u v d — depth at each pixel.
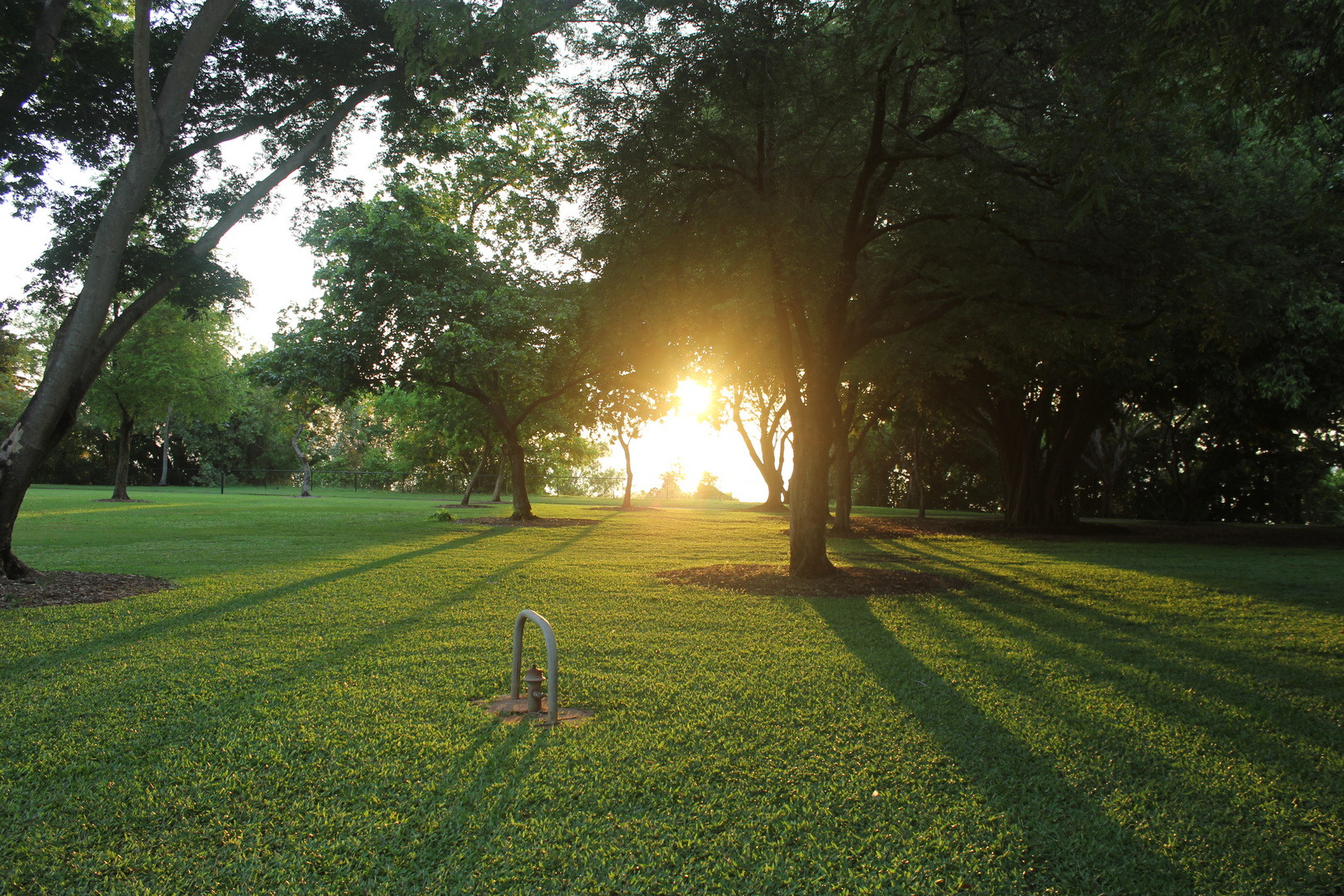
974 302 12.55
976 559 16.12
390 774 3.98
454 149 13.63
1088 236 10.52
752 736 4.62
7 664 6.20
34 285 11.47
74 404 10.73
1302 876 3.10
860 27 9.04
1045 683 5.95
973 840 3.37
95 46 10.72
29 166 10.79
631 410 28.06
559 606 9.20
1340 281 17.84
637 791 3.81
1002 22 8.65
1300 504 36.44
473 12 8.31
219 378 37.22
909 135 10.29
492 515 29.67
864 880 3.04
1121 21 7.01
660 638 7.45
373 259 21.92
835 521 24.59
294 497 45.25
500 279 23.72
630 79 10.80
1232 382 19.70
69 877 3.00
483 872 3.05
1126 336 14.79
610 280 12.27
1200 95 6.28
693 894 2.93
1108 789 3.94
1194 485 35.38
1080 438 26.16
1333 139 8.62
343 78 11.83
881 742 4.55
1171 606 9.84
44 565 12.33
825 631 7.88
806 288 11.84
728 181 11.28
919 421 29.64
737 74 10.09
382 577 11.54
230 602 9.11
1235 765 4.27
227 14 10.20
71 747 4.34
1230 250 11.42
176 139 11.83
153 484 64.44
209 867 3.08
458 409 30.36
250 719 4.81
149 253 11.15
